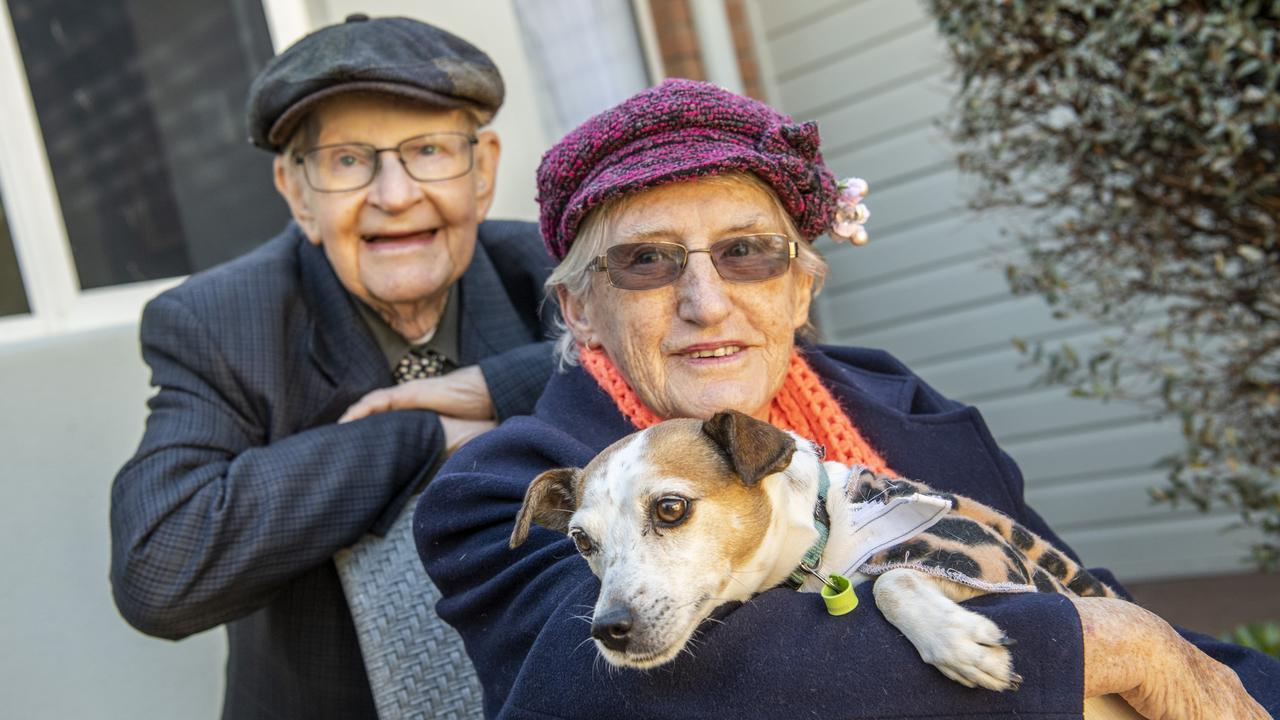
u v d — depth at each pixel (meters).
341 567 2.50
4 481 3.38
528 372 2.77
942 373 7.14
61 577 3.43
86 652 3.44
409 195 2.77
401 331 3.00
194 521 2.39
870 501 1.92
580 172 2.17
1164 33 3.42
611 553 1.79
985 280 6.91
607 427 2.23
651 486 1.81
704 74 6.95
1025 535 2.01
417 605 2.36
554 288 2.42
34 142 3.77
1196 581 6.37
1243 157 3.58
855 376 2.54
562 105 5.91
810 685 1.60
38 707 3.31
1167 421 6.50
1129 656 1.68
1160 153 3.73
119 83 3.98
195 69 4.16
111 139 3.95
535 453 2.16
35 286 3.73
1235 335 4.25
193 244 4.15
